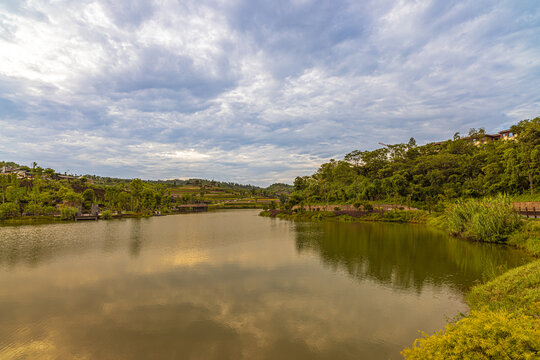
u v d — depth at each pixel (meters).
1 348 12.66
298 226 61.47
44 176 164.38
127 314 16.09
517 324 6.81
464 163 74.00
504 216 32.47
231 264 27.08
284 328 14.32
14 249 35.84
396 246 34.34
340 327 14.30
